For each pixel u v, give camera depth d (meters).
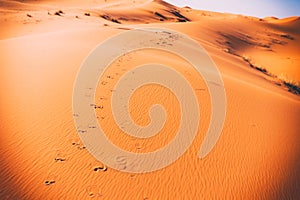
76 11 45.00
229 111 10.00
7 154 5.98
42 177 5.48
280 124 10.05
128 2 84.88
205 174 6.41
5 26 26.92
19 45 14.59
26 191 5.09
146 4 79.12
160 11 72.06
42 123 7.29
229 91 12.08
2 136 6.55
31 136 6.70
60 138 6.77
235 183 6.29
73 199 5.09
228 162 7.00
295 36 73.62
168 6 90.38
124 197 5.37
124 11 57.84
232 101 11.01
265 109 11.18
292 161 7.71
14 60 11.93
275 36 66.31
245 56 34.28
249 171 6.80
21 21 29.38
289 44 60.00
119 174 5.93
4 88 9.12
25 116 7.52
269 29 73.69
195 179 6.20
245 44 48.47
